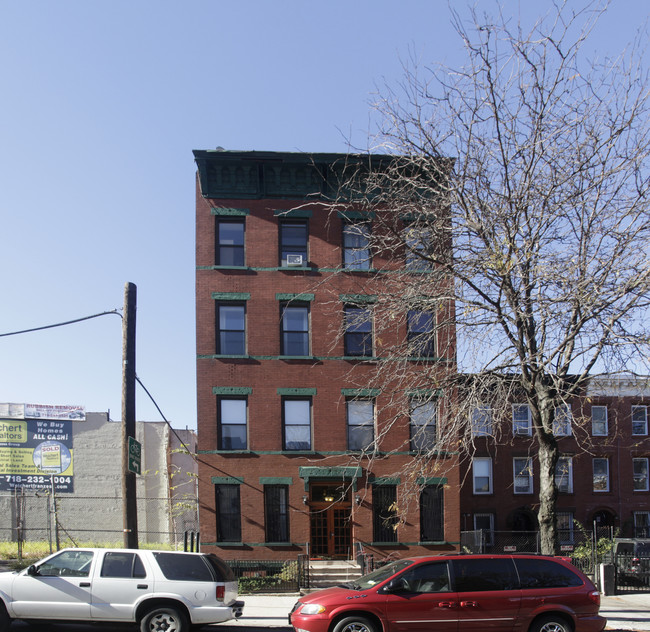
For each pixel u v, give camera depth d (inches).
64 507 1505.9
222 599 539.5
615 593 864.9
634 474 1312.7
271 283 1039.6
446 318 629.0
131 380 641.6
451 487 1010.1
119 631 565.3
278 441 1003.3
